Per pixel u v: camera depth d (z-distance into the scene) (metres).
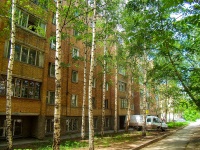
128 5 7.38
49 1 11.45
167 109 42.12
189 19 4.74
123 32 21.48
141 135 24.56
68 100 26.64
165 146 17.00
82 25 15.43
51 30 24.17
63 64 19.77
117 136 22.97
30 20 20.23
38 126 20.52
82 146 15.44
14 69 18.09
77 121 28.11
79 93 28.70
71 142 17.55
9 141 11.67
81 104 28.92
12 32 12.64
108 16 18.55
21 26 18.77
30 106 19.62
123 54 23.52
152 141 19.59
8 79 12.20
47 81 23.61
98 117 32.53
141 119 35.16
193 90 10.38
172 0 4.44
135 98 45.91
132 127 38.12
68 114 26.42
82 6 13.57
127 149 13.91
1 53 17.25
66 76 26.80
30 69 19.67
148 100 37.41
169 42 6.07
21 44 18.89
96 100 32.41
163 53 10.04
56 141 9.11
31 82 20.00
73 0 12.23
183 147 16.41
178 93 18.83
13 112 17.89
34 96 20.23
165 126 34.59
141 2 7.13
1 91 17.30
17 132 20.17
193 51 9.91
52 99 24.22
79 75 28.94
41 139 20.33
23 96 19.11
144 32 6.46
